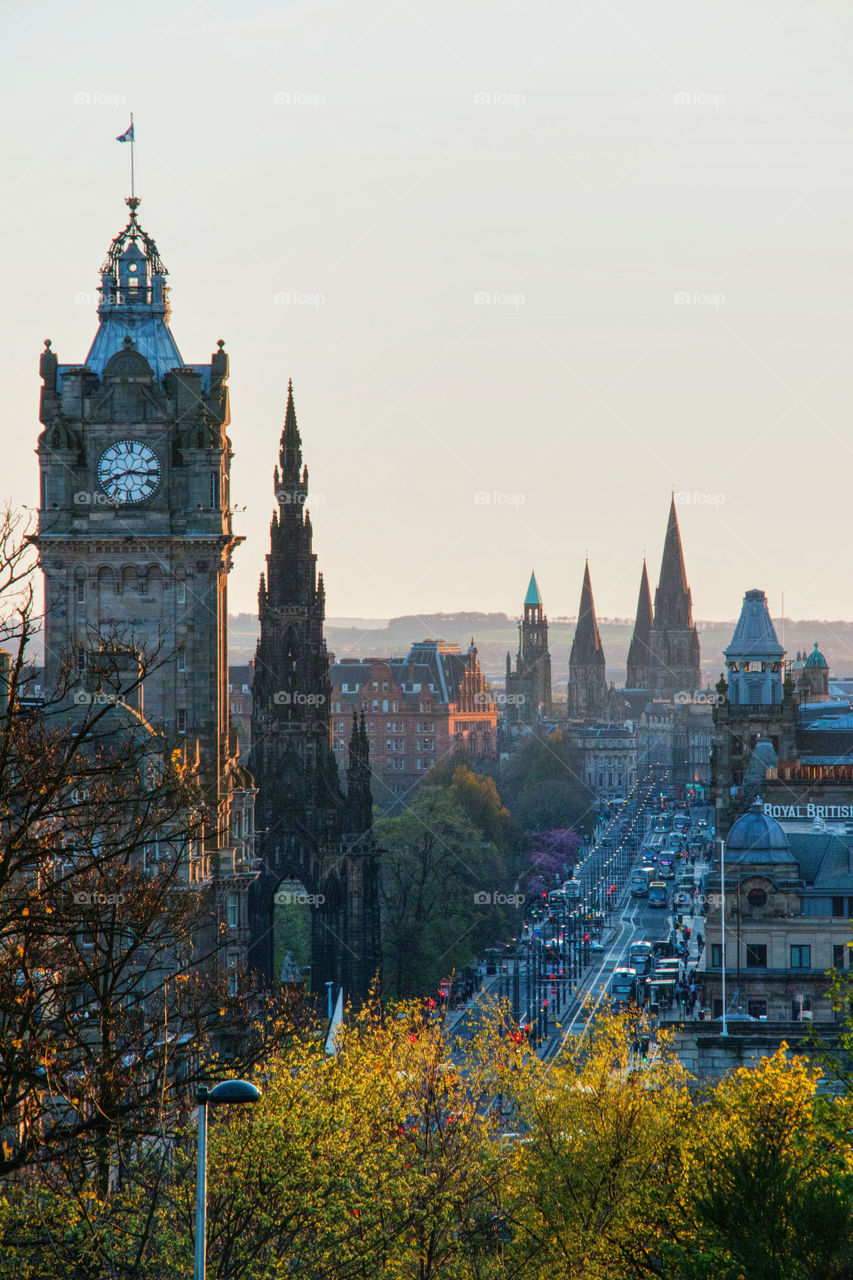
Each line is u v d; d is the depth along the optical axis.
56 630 193.50
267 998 138.00
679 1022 148.38
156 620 194.12
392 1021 127.31
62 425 193.88
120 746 154.50
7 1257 89.56
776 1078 108.56
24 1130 92.00
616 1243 103.69
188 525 194.25
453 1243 102.44
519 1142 111.38
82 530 194.00
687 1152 103.00
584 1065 114.38
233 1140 96.19
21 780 88.88
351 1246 96.00
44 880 94.19
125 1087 96.56
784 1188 87.31
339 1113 102.31
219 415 195.75
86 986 109.56
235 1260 93.75
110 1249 90.81
